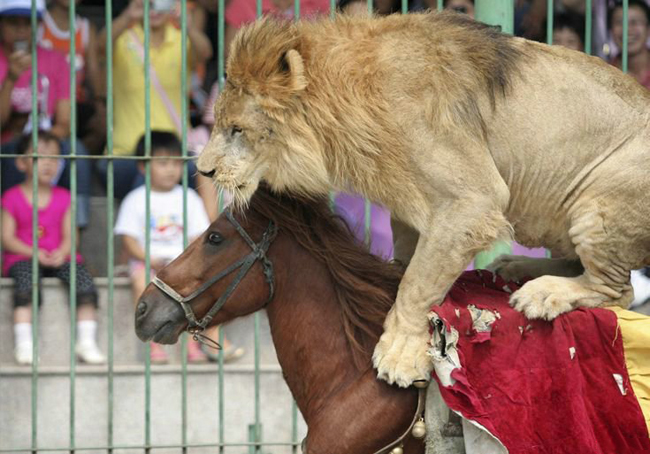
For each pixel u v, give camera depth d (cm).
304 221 642
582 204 636
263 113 610
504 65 636
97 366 989
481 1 844
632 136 638
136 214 1013
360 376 621
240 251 638
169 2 1047
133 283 1013
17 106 1063
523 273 685
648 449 598
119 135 1050
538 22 1070
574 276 681
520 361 600
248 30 623
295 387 643
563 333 605
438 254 605
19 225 1018
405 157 609
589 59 655
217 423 985
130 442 977
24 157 823
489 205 609
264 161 617
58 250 1023
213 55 1084
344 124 610
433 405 601
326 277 642
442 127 608
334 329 634
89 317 1012
